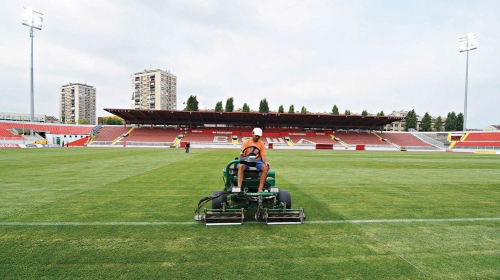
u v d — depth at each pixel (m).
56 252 3.39
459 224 4.81
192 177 10.38
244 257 3.30
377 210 5.75
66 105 123.56
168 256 3.30
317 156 27.62
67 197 6.75
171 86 103.94
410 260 3.27
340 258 3.30
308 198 6.98
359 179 10.61
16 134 47.88
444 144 55.28
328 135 61.84
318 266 3.08
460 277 2.86
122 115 55.06
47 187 8.11
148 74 98.31
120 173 11.43
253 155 4.91
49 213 5.23
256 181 4.85
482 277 2.87
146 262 3.13
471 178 11.20
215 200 4.98
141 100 100.69
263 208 4.87
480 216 5.37
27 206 5.79
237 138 57.25
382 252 3.51
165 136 56.19
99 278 2.74
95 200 6.44
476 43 49.62
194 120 59.31
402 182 9.88
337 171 13.47
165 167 13.95
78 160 17.80
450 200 6.86
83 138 54.59
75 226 4.46
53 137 51.62
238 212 4.76
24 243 3.69
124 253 3.38
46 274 2.82
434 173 12.95
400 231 4.39
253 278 2.77
